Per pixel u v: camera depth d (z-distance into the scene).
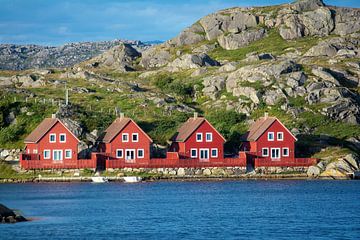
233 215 120.44
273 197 145.00
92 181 173.75
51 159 176.75
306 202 137.38
